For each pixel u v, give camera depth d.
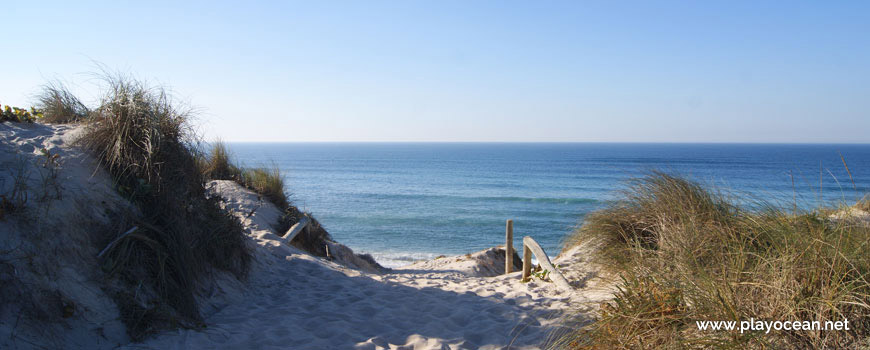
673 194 5.54
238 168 11.56
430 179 76.81
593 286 4.86
